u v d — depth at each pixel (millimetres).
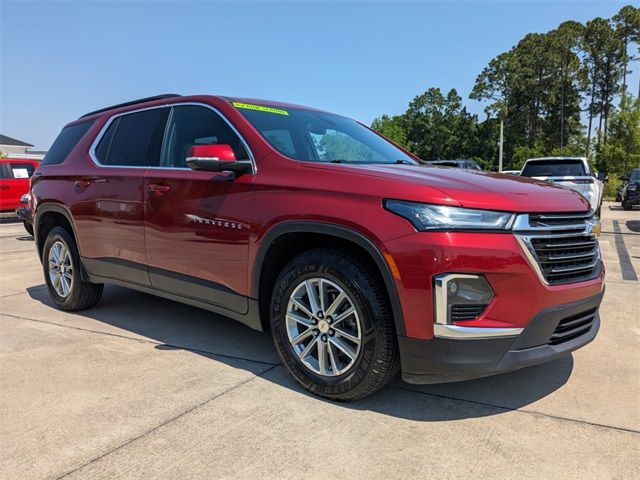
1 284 6289
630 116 39312
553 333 2627
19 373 3320
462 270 2393
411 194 2523
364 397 2812
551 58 63594
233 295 3287
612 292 5543
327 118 4094
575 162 13625
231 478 2188
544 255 2553
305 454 2363
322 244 3061
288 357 3031
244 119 3441
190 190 3480
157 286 3861
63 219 4848
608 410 2797
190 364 3473
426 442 2467
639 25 60875
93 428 2607
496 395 2984
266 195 3039
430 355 2479
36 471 2240
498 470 2238
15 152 59125
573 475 2201
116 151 4285
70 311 4848
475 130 78375
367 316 2646
